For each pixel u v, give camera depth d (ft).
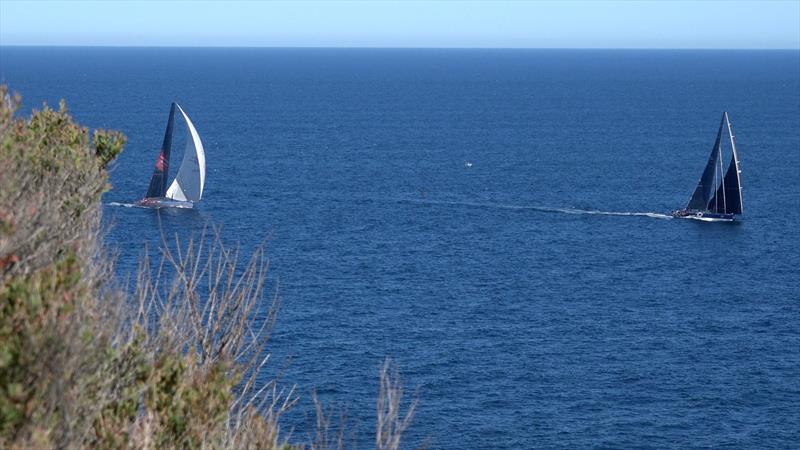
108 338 127.44
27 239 127.95
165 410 133.08
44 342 112.06
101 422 123.54
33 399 109.91
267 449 139.85
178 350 147.95
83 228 164.25
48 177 164.66
